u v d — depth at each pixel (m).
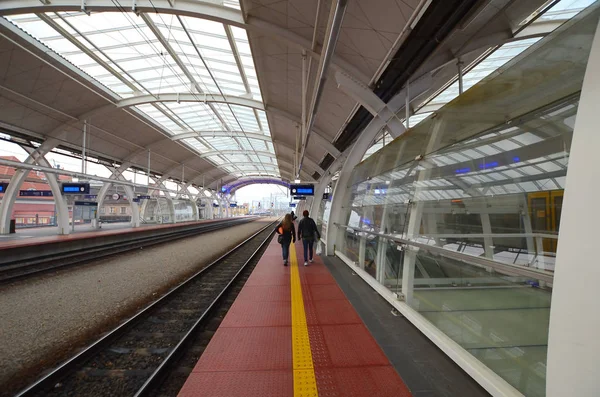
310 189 13.57
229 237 21.06
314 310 4.18
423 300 3.82
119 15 8.41
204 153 25.89
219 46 9.84
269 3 6.16
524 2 3.99
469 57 5.26
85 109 13.83
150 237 19.08
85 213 23.81
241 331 3.47
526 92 2.34
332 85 8.22
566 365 1.36
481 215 3.25
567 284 1.38
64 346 4.00
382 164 5.77
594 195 1.30
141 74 11.88
